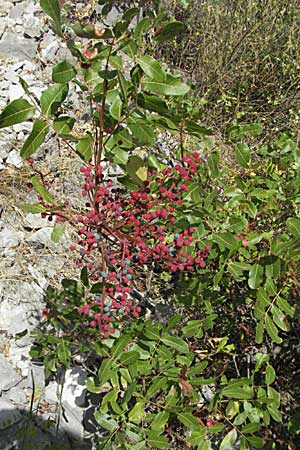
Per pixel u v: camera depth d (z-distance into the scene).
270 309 0.61
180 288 0.75
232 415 0.62
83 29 0.45
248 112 1.26
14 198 1.01
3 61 1.29
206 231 0.61
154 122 0.55
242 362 0.81
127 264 0.56
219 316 0.80
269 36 1.30
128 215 0.57
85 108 1.17
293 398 0.79
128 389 0.56
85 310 0.59
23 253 0.94
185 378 0.60
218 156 0.69
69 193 1.04
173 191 0.64
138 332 0.63
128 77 1.16
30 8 1.39
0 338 0.84
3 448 0.74
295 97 1.25
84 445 0.75
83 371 0.79
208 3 1.35
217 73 1.28
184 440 0.69
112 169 1.00
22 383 0.80
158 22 0.50
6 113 0.47
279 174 0.82
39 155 1.07
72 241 0.96
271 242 0.60
